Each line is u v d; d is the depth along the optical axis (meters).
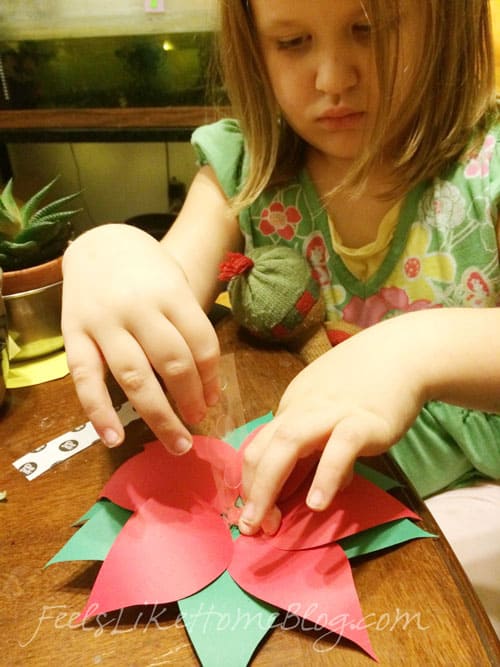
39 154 1.16
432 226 0.61
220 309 0.67
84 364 0.41
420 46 0.50
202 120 0.87
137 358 0.40
